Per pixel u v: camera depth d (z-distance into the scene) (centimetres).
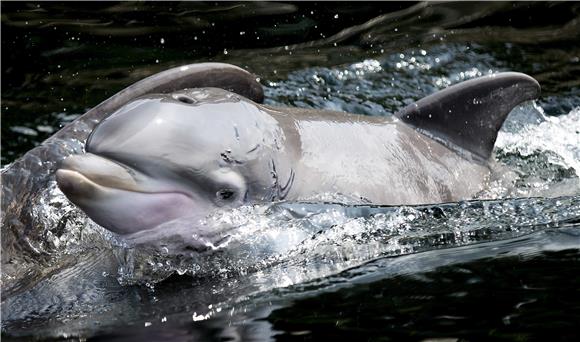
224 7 4109
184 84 2423
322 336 1842
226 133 2194
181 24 3991
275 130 2308
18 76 3694
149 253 2211
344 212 2297
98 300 2111
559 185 2739
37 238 2381
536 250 2192
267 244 2233
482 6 4131
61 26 3991
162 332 1916
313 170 2334
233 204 2217
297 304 1998
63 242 2373
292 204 2269
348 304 1977
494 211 2420
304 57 3725
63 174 2028
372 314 1922
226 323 1933
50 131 3322
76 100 3500
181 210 2156
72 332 1956
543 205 2469
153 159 2100
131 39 3894
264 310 1980
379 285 2059
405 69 3641
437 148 2614
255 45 3828
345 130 2464
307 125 2406
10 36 3919
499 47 3812
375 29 3947
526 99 2639
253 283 2130
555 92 3459
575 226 2328
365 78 3569
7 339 1953
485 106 2630
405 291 2020
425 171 2523
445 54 3747
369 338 1820
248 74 2489
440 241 2269
